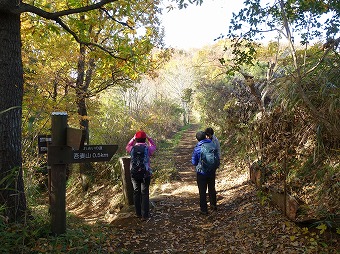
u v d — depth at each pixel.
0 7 4.37
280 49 9.20
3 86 4.49
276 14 5.73
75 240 4.36
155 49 11.75
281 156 6.14
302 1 5.43
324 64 5.89
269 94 8.77
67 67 10.29
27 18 7.70
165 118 21.95
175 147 17.20
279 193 5.18
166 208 7.04
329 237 4.09
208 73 21.70
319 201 4.60
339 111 5.11
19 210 4.52
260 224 4.99
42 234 4.33
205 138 6.48
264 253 4.17
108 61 8.20
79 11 5.34
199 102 22.47
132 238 5.30
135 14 9.53
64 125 4.31
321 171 5.05
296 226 4.50
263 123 6.98
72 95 10.40
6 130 4.46
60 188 4.33
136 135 6.38
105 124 13.32
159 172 10.63
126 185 7.15
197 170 6.38
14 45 4.62
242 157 9.13
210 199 6.53
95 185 11.66
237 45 6.17
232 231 5.14
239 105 11.05
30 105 8.20
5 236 3.78
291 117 6.26
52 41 9.47
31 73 9.17
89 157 4.43
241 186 7.48
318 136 5.23
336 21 5.38
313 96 5.70
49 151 4.26
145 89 20.09
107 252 4.45
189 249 4.83
